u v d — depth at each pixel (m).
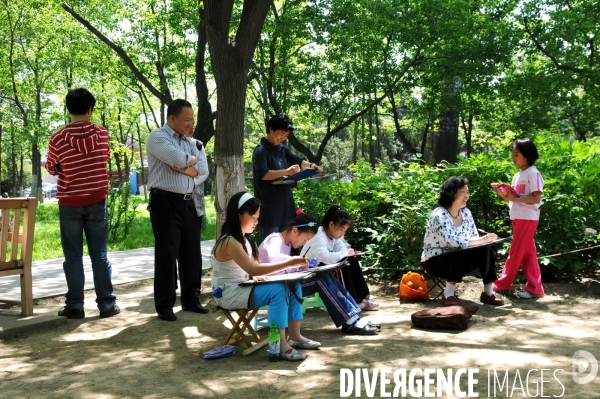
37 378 4.04
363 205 8.07
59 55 22.64
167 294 5.76
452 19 16.39
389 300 6.65
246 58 6.98
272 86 17.03
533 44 20.38
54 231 16.30
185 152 5.73
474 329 5.21
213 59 6.96
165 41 16.66
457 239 6.08
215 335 5.20
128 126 31.22
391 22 15.81
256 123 24.14
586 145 8.02
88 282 7.88
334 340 4.95
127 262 9.95
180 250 6.05
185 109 5.71
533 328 5.21
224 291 4.67
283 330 4.41
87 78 23.31
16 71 25.38
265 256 5.11
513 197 6.32
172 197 5.75
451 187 6.25
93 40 17.86
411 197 7.68
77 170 5.69
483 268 6.16
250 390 3.67
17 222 5.79
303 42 17.23
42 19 21.41
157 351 4.68
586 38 20.47
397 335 5.06
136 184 47.81
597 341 4.74
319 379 3.83
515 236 6.44
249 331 4.90
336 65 17.22
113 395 3.65
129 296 7.16
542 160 7.62
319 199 8.30
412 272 6.76
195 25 14.54
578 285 6.88
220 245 4.61
